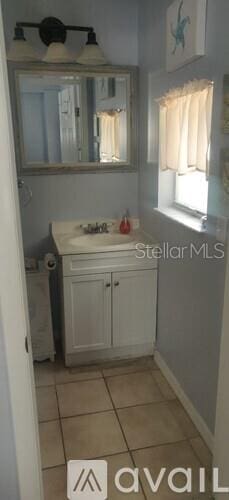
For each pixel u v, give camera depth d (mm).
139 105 2617
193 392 2064
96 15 2432
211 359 1817
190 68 1814
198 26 1637
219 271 1676
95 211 2783
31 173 2584
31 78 2430
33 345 2605
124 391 2340
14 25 2324
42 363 2648
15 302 931
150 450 1890
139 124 2656
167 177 2369
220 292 1680
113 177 2744
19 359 960
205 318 1851
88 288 2445
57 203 2697
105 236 2699
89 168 2670
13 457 1006
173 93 1970
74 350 2557
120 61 2543
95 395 2303
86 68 2488
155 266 2502
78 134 2600
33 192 2631
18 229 997
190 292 2012
